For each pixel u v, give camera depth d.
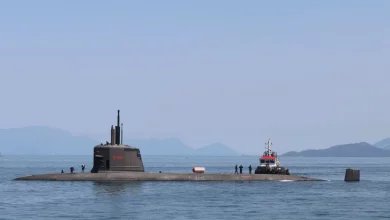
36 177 172.62
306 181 199.12
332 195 150.50
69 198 130.00
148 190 149.88
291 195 148.12
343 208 123.25
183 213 111.56
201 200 132.25
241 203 128.75
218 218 106.62
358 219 108.25
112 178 166.00
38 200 126.56
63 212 109.88
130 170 170.50
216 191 153.00
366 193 157.88
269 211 117.00
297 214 113.69
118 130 170.38
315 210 119.75
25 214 107.12
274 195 147.00
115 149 166.88
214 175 185.88
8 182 167.25
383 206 127.19
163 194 142.12
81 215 106.44
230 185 171.88
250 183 181.12
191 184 170.38
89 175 167.62
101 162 167.88
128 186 157.50
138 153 172.50
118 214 108.38
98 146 168.25
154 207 118.81
